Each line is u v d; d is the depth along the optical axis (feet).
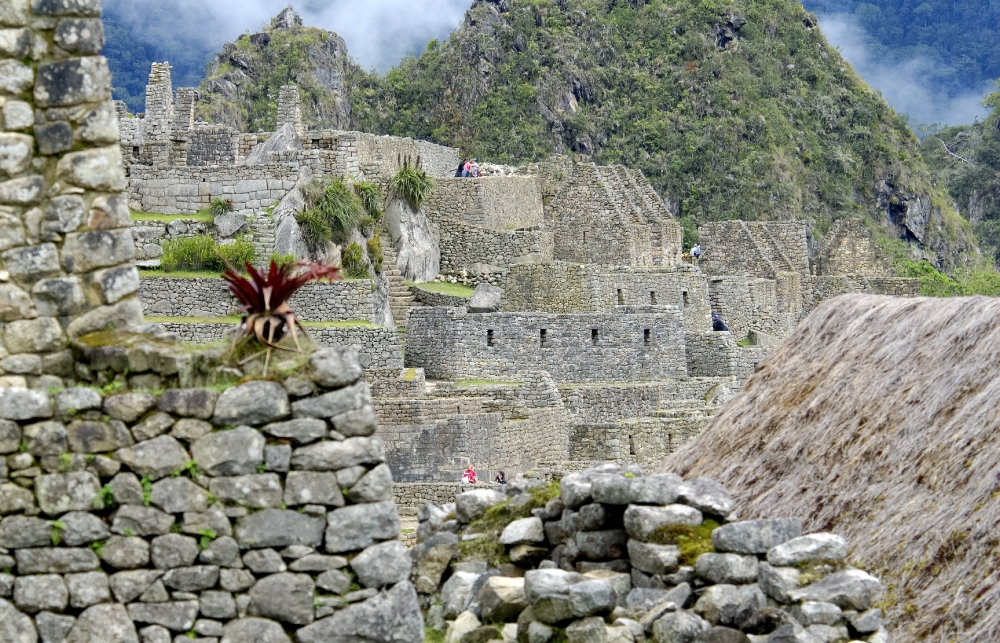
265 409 63.77
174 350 65.16
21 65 64.59
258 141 326.44
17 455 63.72
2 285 64.49
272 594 63.41
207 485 63.72
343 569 63.72
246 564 63.46
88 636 63.16
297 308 270.05
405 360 279.49
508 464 251.19
